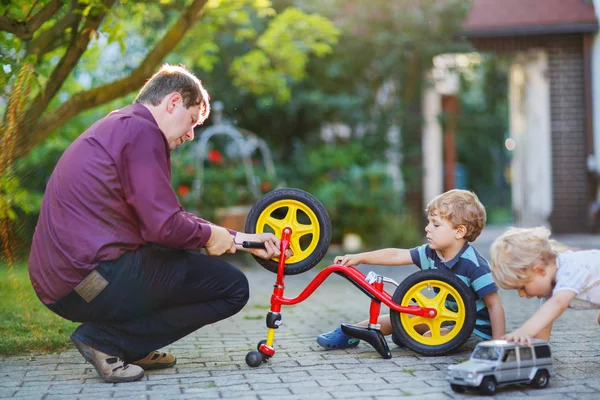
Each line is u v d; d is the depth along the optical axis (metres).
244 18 7.46
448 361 3.62
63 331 4.41
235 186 10.72
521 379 3.02
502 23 13.64
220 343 4.29
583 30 13.48
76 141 3.27
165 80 3.35
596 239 12.44
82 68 8.78
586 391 3.01
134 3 6.61
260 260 3.64
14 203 4.87
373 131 12.93
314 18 8.48
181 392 3.05
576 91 13.91
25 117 5.05
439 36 12.79
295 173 12.31
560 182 13.98
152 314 3.35
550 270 3.24
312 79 12.81
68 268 3.13
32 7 4.70
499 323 3.69
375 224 11.78
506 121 25.94
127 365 3.30
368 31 12.40
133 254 3.18
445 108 16.97
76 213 3.15
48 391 3.10
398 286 3.71
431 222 3.77
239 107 12.78
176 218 3.17
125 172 3.16
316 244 3.65
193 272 3.36
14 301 4.86
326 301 6.36
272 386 3.14
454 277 3.66
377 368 3.48
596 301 3.26
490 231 17.80
